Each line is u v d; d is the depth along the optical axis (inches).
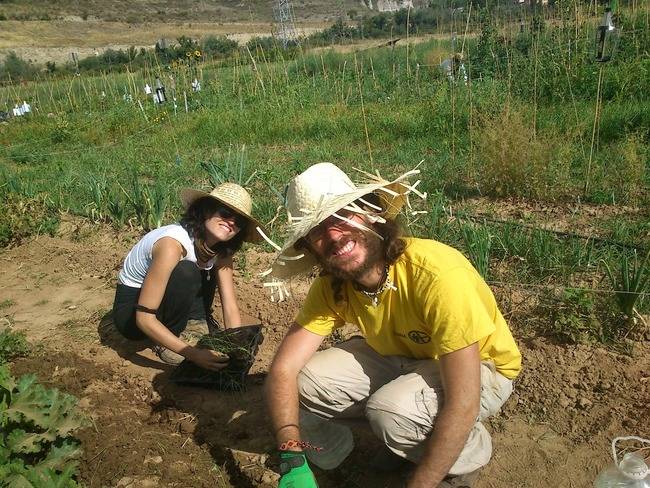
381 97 372.8
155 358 114.3
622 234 142.4
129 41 1952.5
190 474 85.8
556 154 187.3
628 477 64.2
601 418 91.6
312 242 66.6
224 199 97.7
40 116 482.9
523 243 137.9
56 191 213.9
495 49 358.6
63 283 150.9
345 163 230.7
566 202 173.6
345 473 84.8
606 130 221.0
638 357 102.7
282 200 136.9
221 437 93.0
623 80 272.5
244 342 104.5
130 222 180.7
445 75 342.6
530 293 121.8
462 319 63.5
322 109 339.6
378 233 66.0
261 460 87.9
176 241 99.8
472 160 196.5
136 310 100.7
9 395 83.0
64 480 77.0
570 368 102.4
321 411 78.5
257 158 255.4
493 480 83.1
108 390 105.0
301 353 74.9
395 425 70.7
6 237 174.9
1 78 1026.1
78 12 2495.1
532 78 289.7
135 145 327.0
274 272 73.3
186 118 389.1
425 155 229.9
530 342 109.1
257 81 443.5
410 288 67.1
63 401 84.1
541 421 92.7
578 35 307.9
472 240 133.5
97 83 698.2
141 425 95.3
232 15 2422.5
